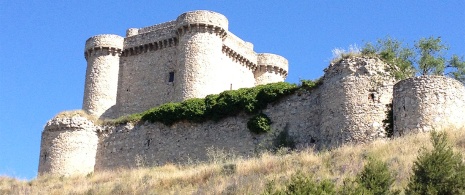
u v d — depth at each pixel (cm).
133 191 3925
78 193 4147
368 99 4231
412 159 3344
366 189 2698
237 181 3594
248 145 4769
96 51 6250
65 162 5347
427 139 3691
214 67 5825
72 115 5500
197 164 4788
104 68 6191
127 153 5294
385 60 4381
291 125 4650
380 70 4303
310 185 2697
